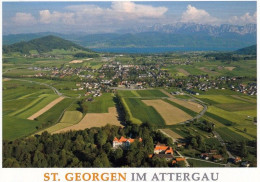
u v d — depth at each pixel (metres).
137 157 164.62
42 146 186.62
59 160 162.75
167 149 186.50
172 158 174.25
